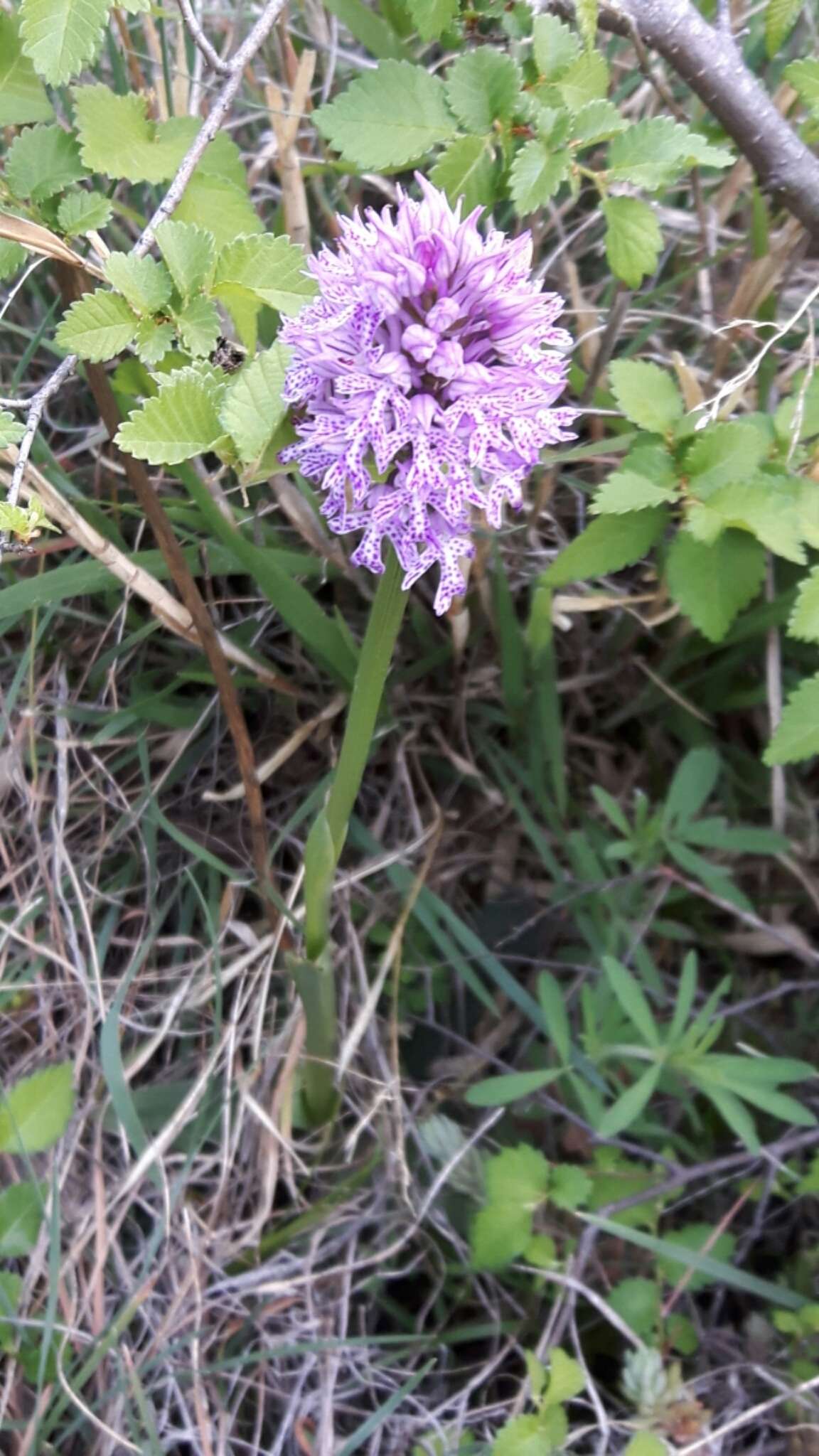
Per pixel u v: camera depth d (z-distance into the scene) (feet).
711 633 0.70
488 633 0.94
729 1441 0.74
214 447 0.54
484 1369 0.76
